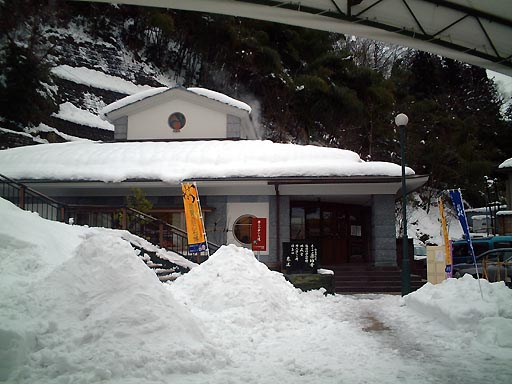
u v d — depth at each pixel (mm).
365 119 36844
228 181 16406
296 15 9758
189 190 12219
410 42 10469
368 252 19750
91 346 5570
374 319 9883
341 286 15750
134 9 37500
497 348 7168
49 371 5098
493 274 14875
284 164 16875
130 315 6039
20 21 29453
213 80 38156
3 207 10203
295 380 5492
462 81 42906
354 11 9656
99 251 6832
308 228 18688
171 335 6043
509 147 39125
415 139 34969
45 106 28016
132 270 6699
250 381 5395
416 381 5531
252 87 37031
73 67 32969
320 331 8477
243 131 23078
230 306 8977
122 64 35969
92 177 16531
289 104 36500
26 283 6820
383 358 6629
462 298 9242
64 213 13820
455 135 36000
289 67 38844
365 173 16281
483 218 31094
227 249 10375
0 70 26859
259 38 36656
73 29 34594
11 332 5270
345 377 5664
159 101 21375
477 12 9453
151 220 14836
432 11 9586
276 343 7469
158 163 17406
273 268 16438
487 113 40312
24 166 17453
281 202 17109
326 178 16156
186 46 38406
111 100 33281
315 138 37375
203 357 5902
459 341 7648
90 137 30500
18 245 8359
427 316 9688
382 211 16906
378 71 42344
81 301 6266
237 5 9430
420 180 16312
